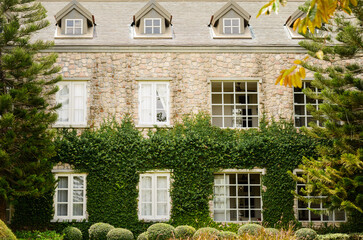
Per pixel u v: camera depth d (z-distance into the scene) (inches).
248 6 796.6
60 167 611.8
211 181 618.2
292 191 554.6
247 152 619.5
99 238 552.7
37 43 581.9
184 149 620.7
